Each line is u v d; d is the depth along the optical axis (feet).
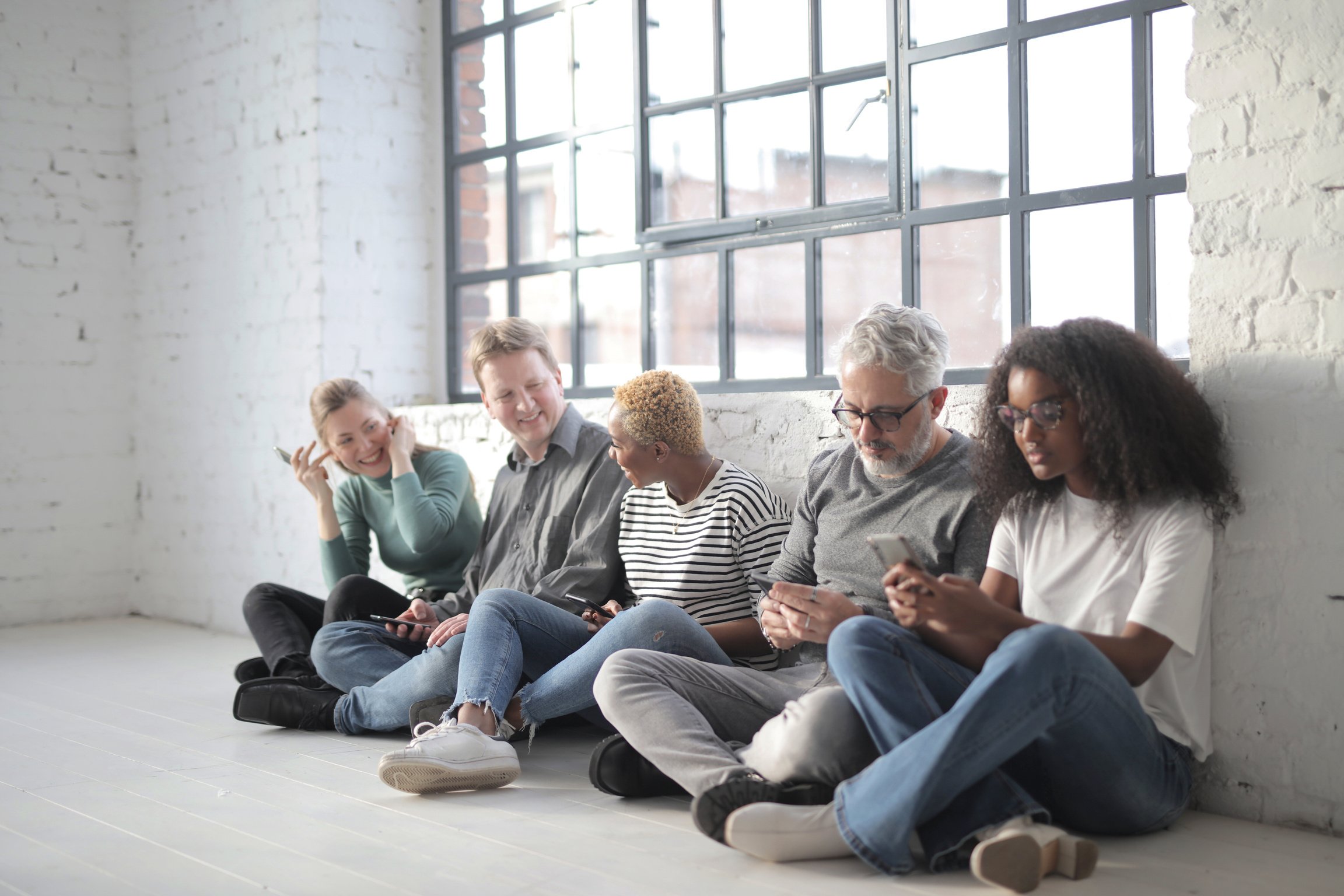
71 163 16.78
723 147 11.40
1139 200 8.64
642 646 7.59
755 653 8.37
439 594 10.91
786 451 9.86
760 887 5.92
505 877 6.11
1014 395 6.61
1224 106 7.08
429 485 10.98
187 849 6.62
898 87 9.99
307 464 11.10
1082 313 9.00
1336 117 6.66
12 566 16.37
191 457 16.16
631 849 6.53
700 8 11.55
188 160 16.07
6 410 16.38
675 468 8.64
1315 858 6.27
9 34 16.37
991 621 6.03
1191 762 7.08
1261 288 6.93
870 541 6.27
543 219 13.41
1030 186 9.27
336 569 11.10
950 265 9.76
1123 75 8.73
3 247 16.34
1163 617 6.15
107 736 9.52
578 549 9.41
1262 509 6.91
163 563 16.75
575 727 9.78
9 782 8.08
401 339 14.60
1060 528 6.80
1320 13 6.72
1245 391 6.98
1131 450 6.37
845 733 6.35
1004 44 9.33
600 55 12.66
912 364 7.20
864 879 5.99
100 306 17.02
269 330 14.73
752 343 11.23
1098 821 6.48
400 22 14.53
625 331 12.49
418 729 8.39
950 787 5.71
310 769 8.38
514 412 9.81
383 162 14.43
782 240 10.87
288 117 14.34
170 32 16.29
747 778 6.56
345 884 6.03
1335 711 6.67
